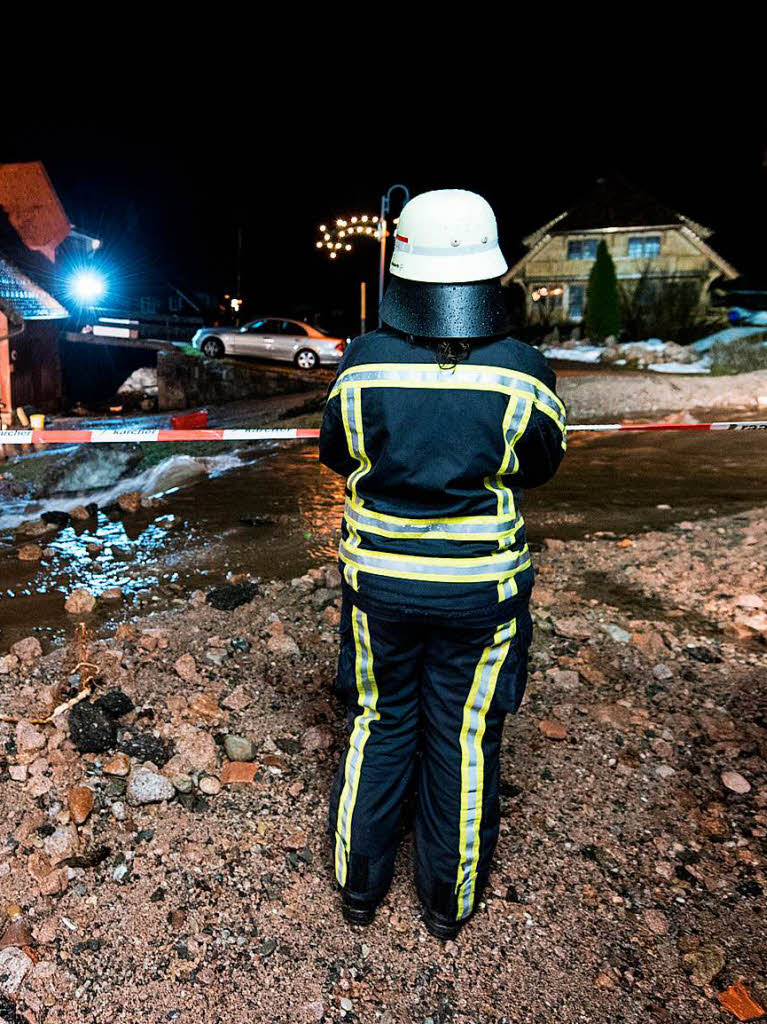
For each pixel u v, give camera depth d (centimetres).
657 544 584
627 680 370
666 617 449
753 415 1513
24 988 205
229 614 441
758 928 229
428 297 190
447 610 194
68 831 251
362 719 221
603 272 3098
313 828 265
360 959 218
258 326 2650
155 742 303
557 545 587
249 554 592
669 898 240
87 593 472
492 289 193
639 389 1780
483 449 191
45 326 2545
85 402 3027
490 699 206
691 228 3438
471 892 221
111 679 349
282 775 291
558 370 2298
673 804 281
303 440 1273
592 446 1125
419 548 194
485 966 217
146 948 218
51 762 287
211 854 251
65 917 225
